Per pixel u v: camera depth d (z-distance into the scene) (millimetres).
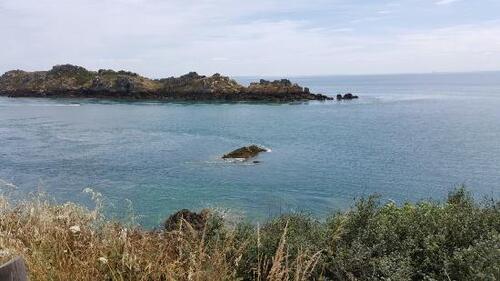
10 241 4496
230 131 63719
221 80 123688
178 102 115000
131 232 5234
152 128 66812
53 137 56438
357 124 73688
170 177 33719
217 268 4324
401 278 4598
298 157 43375
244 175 34781
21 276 2520
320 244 5664
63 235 4730
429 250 5293
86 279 3943
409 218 6570
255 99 119250
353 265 5102
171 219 9117
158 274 4219
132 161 40219
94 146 49375
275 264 4266
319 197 28234
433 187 31641
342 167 38438
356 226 6238
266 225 7387
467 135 59938
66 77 139125
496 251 4594
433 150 47812
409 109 103312
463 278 4668
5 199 5984
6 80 149000
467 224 5891
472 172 36562
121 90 125188
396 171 36875
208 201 26391
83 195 26484
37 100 122375
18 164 38000
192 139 55750
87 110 95312
